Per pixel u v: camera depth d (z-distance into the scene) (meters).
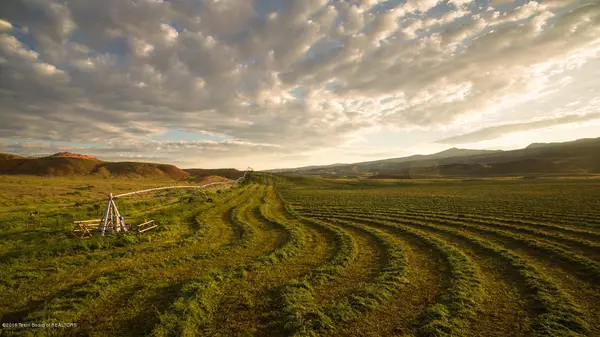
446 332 7.70
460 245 17.31
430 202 40.41
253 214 31.88
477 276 11.75
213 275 11.90
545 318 8.32
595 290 10.34
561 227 20.75
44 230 18.62
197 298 9.39
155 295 10.02
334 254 15.80
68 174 133.25
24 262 13.06
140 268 12.77
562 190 51.62
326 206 39.47
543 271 12.40
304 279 11.48
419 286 11.03
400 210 33.12
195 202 37.50
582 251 15.08
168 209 30.42
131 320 8.33
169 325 7.69
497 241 18.03
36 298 9.66
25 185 59.69
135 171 161.38
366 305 9.16
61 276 11.68
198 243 17.83
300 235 20.11
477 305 9.23
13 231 18.44
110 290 10.16
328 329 7.86
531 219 24.91
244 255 15.52
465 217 27.16
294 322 8.03
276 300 9.70
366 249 16.84
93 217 24.47
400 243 18.08
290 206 39.81
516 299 9.76
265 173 150.12
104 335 7.56
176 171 186.12
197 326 7.98
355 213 32.00
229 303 9.48
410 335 7.62
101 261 13.70
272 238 19.73
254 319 8.45
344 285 11.25
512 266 13.04
